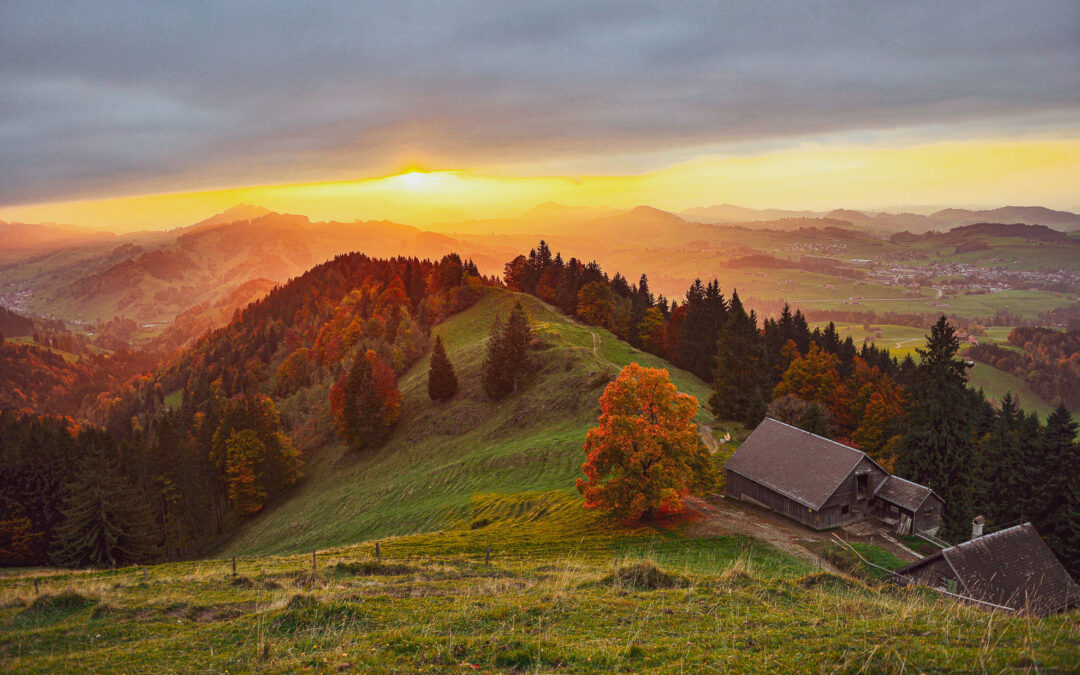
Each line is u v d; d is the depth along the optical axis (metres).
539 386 103.06
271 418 106.38
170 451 93.69
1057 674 9.70
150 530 71.75
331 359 160.12
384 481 91.50
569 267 160.50
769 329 122.00
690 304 130.75
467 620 15.59
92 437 95.56
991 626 12.43
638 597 17.53
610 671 11.61
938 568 31.58
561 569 29.67
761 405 76.56
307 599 17.80
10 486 85.00
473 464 80.12
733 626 14.12
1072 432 56.81
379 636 14.55
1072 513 51.34
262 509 101.25
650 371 49.03
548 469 71.44
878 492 48.66
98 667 14.37
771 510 51.19
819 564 39.91
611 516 50.16
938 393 57.22
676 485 46.25
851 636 12.47
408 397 119.00
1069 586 30.50
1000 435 67.00
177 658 14.63
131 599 22.45
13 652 16.50
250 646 14.97
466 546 43.12
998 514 59.09
